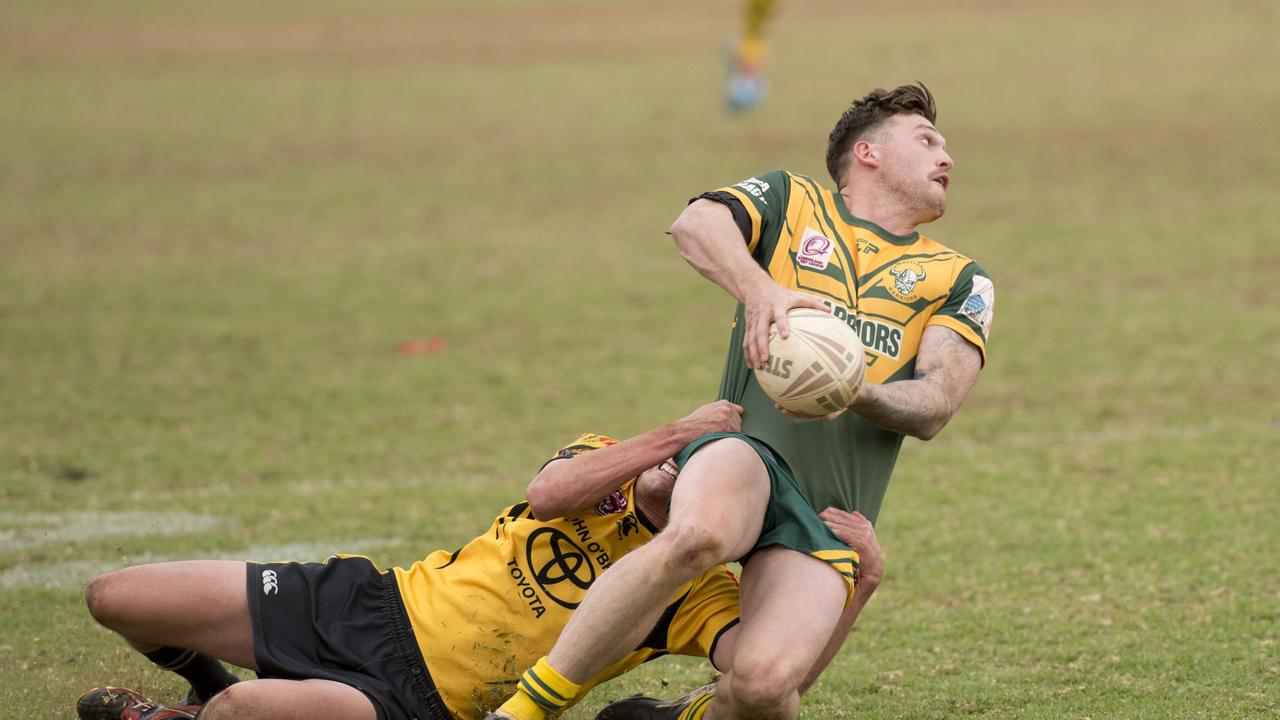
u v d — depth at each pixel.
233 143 72.50
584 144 71.38
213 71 97.12
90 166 66.06
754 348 13.53
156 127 76.56
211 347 37.69
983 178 61.72
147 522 24.03
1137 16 115.75
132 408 31.97
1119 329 38.66
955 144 69.44
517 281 45.94
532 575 14.05
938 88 85.12
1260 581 20.34
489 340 38.69
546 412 31.84
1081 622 18.94
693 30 118.81
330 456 28.52
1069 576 20.95
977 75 89.56
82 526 23.78
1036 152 67.06
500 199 59.66
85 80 92.38
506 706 13.02
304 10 133.38
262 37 115.06
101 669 16.98
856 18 121.62
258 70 97.69
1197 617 18.94
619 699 16.75
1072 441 29.06
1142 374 34.31
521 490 26.08
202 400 32.72
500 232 53.56
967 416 31.28
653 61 101.44
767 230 14.88
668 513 13.79
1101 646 17.97
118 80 92.75
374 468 27.66
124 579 13.62
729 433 14.21
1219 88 82.44
